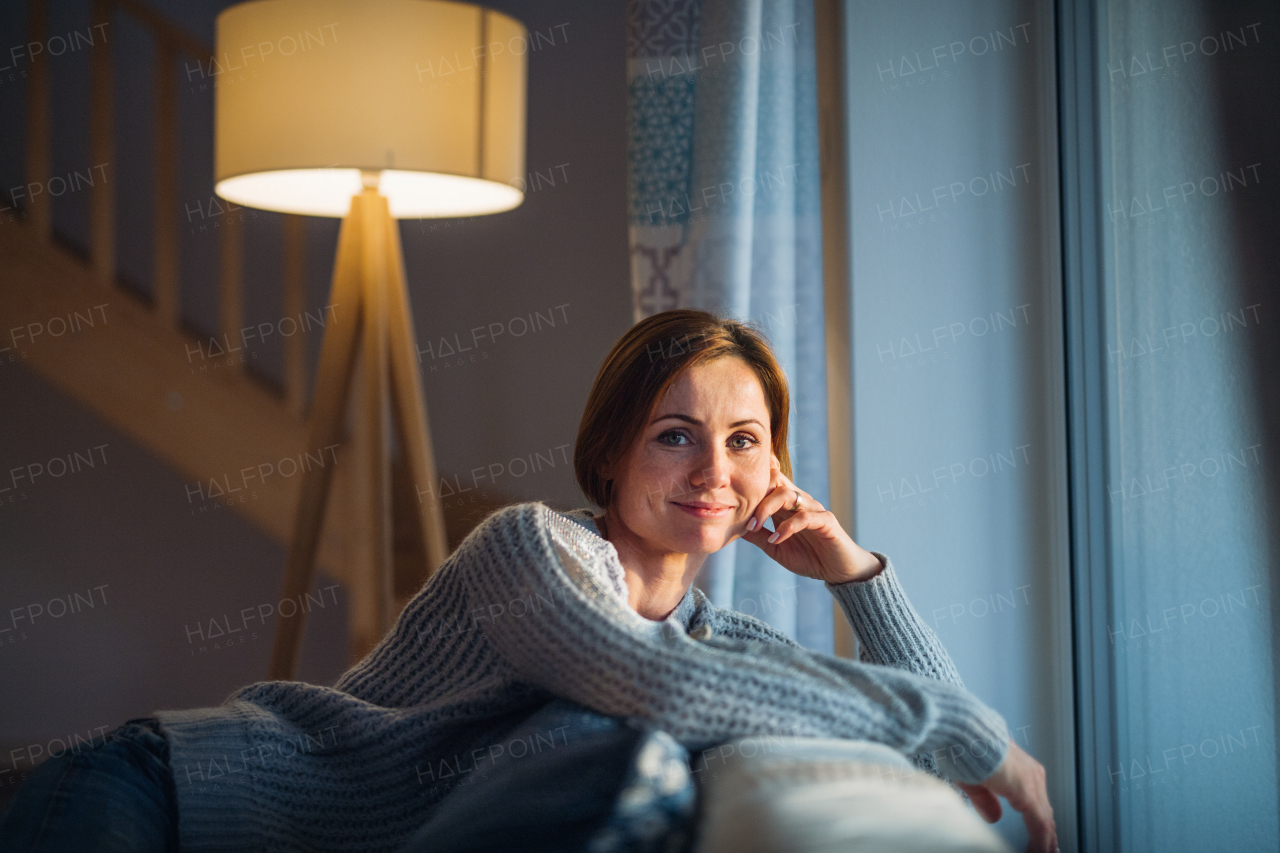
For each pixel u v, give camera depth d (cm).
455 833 68
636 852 63
